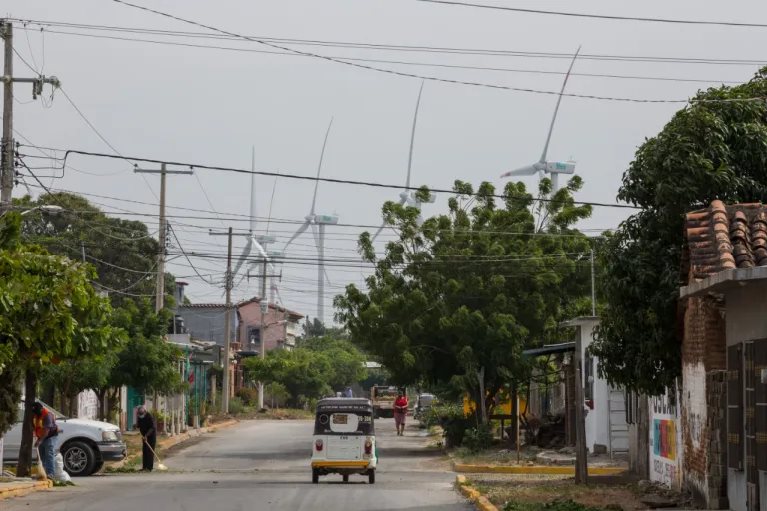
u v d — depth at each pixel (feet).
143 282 344.08
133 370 186.70
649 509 86.22
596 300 192.54
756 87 104.42
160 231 226.58
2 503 91.20
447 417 199.72
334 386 458.91
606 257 103.50
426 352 189.98
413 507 91.20
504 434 211.82
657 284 100.58
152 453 150.30
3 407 105.60
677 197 96.99
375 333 190.49
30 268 95.86
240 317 495.00
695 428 90.33
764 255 74.95
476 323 184.55
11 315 92.84
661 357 100.94
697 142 97.60
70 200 333.83
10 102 141.90
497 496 98.48
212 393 339.36
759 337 69.72
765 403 67.46
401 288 193.16
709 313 84.79
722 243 75.87
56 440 124.47
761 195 97.50
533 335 192.03
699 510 81.61
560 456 162.71
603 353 105.70
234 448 205.36
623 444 158.40
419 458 181.16
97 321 138.10
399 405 254.88
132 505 89.51
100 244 335.88
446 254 191.11
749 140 98.32
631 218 103.65
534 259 189.37
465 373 184.55
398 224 195.72
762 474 68.64
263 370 385.50
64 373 166.20
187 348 264.72
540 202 203.92
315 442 124.98
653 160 98.63
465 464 153.07
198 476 138.72
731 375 76.69
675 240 100.68
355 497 100.17
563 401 205.67
